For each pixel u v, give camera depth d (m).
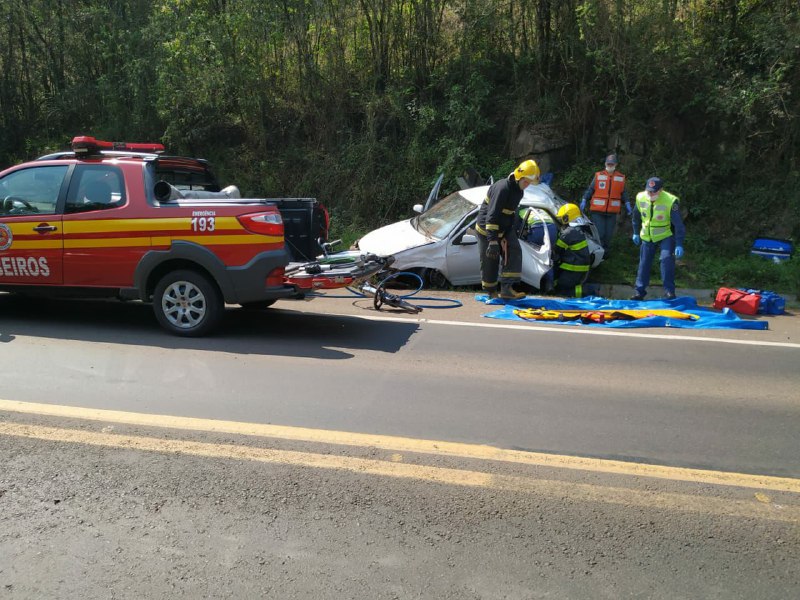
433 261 9.68
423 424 4.43
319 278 6.45
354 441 4.12
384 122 14.15
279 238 6.22
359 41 14.57
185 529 3.14
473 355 6.16
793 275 10.55
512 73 13.96
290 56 14.35
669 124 12.91
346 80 14.45
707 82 12.29
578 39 12.86
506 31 13.77
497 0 13.37
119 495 3.43
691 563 2.98
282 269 6.30
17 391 4.82
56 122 15.83
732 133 12.60
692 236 12.06
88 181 6.40
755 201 12.16
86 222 6.32
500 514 3.35
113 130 14.34
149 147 7.85
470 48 14.03
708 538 3.19
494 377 5.50
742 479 3.80
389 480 3.66
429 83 14.27
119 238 6.27
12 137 15.93
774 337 7.28
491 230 8.33
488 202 8.52
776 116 12.03
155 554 2.95
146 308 7.79
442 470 3.79
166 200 6.29
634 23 12.34
